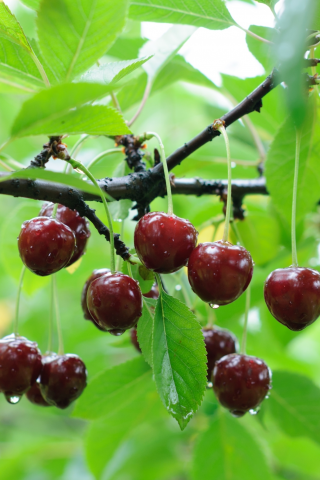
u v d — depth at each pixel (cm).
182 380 45
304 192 55
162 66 56
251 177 72
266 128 67
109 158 64
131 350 82
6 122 88
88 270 76
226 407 50
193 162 60
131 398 56
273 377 56
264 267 62
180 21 50
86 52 46
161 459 70
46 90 42
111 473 68
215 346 52
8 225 59
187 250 45
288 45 38
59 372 50
